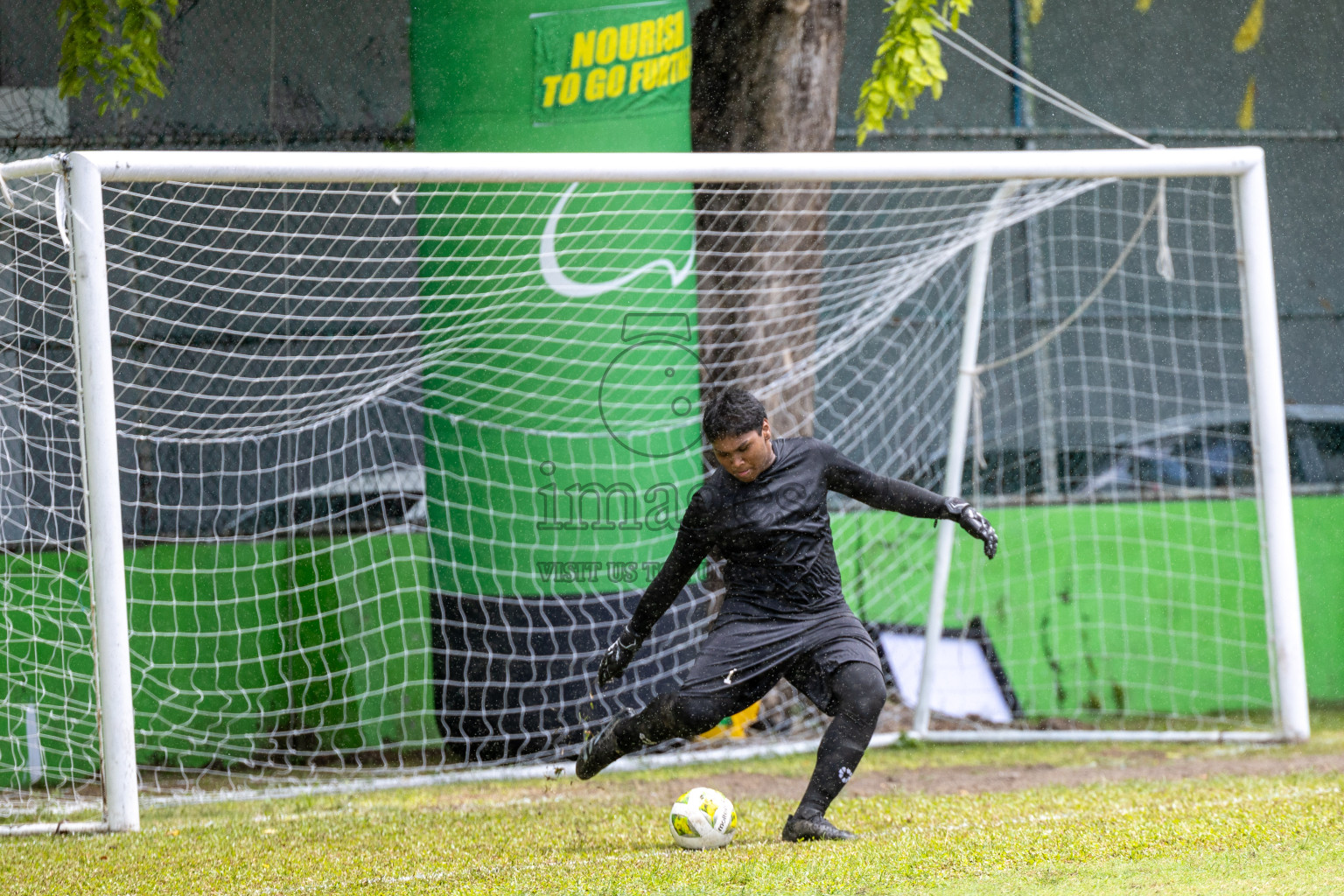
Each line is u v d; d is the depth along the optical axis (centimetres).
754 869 1277
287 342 2494
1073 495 2755
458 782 2138
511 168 1944
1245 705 2689
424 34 2252
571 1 2208
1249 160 2284
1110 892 1145
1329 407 2941
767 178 2061
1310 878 1160
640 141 2262
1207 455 2942
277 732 2348
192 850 1578
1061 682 2661
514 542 2255
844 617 1466
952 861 1291
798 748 2345
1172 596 2714
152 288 2456
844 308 2844
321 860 1493
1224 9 3028
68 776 2148
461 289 2231
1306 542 2795
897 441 2819
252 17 2594
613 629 2266
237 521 2434
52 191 1894
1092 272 2959
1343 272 2962
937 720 2569
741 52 2538
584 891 1238
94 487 1702
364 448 2462
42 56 2542
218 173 1806
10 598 2153
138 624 2294
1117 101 2973
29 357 2156
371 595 2427
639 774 2169
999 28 2908
